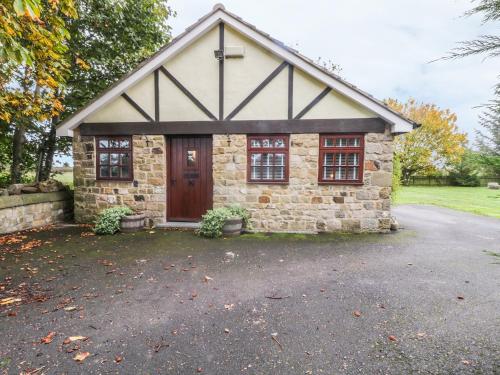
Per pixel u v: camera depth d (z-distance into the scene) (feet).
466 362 6.44
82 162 21.22
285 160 19.47
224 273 11.89
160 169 20.51
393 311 8.74
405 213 27.84
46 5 17.25
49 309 8.82
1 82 15.48
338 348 6.97
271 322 8.14
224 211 18.44
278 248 15.53
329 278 11.36
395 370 6.21
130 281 11.02
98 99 19.72
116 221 18.61
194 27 18.72
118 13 24.27
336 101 18.76
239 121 19.52
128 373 6.11
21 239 17.07
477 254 14.47
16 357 6.59
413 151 66.59
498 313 8.59
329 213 19.27
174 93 19.99
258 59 19.16
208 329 7.78
